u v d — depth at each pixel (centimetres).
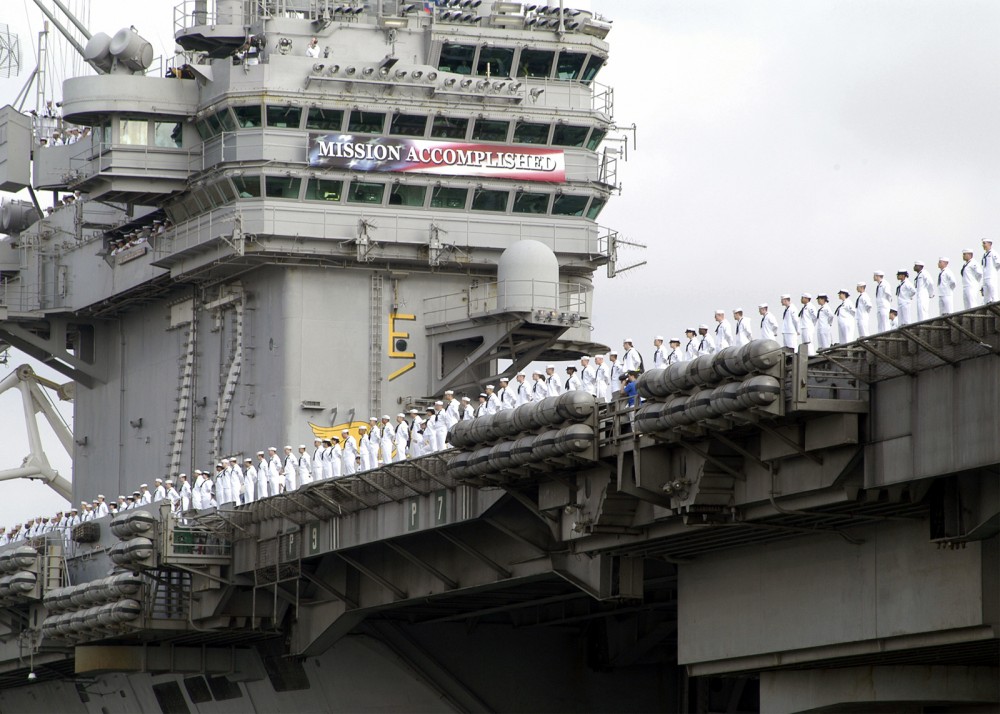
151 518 12538
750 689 12769
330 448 12206
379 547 11562
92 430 16000
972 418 7169
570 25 13712
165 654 13438
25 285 15912
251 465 12631
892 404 7556
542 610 12325
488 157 13575
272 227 13200
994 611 7575
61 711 16638
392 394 13538
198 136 13812
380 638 12556
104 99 13538
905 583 8019
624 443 8638
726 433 8212
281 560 11875
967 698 8750
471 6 13612
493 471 9306
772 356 7588
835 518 8175
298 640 12500
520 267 13050
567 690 12650
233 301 13875
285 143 13288
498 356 13625
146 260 14550
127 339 15538
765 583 8881
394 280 13650
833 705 8975
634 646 12219
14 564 14275
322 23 13325
